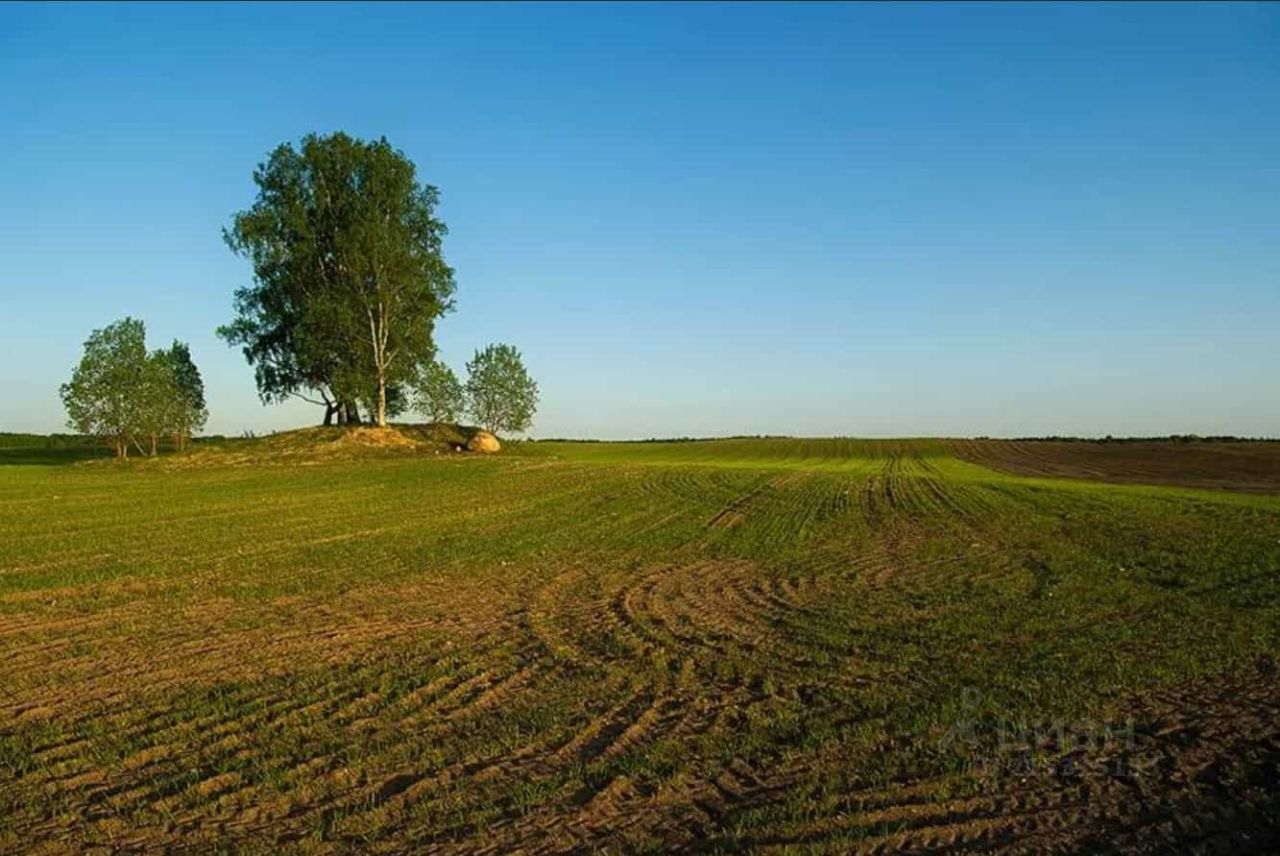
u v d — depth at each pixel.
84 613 15.32
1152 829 6.96
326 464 54.66
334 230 60.81
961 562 20.78
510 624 14.67
